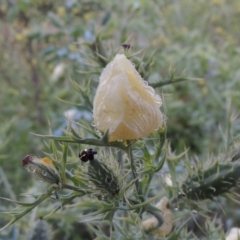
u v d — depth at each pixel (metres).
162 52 1.04
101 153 0.38
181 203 0.41
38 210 0.52
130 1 0.96
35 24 0.90
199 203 0.41
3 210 0.54
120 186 0.37
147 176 0.39
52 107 0.98
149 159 0.37
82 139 0.34
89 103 0.44
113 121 0.34
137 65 0.43
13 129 0.90
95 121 0.35
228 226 0.65
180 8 1.44
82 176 0.37
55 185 0.36
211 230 0.45
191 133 0.92
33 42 1.02
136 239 0.42
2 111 0.97
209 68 1.01
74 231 0.63
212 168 0.40
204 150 0.83
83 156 0.36
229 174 0.40
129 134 0.34
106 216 0.37
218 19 1.41
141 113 0.34
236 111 0.91
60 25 0.85
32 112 0.99
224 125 0.89
